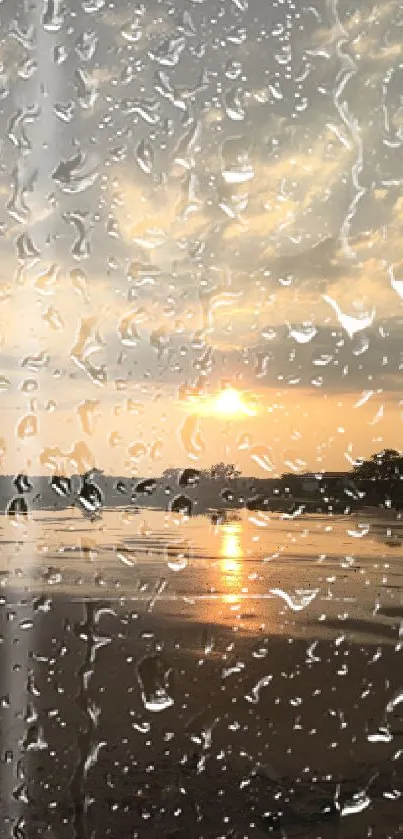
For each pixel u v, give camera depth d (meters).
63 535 1.51
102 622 1.40
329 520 1.43
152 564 1.51
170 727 1.20
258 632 1.38
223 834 1.04
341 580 1.46
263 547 1.47
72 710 1.23
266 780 1.13
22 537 1.51
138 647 1.34
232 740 1.18
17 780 1.13
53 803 1.09
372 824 1.06
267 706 1.22
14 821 1.07
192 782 1.12
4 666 1.29
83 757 1.16
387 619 1.41
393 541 1.42
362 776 1.13
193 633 1.37
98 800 1.10
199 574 1.50
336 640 1.36
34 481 1.46
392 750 1.17
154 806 1.10
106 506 1.48
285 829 1.05
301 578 1.49
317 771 1.13
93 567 1.50
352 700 1.22
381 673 1.27
